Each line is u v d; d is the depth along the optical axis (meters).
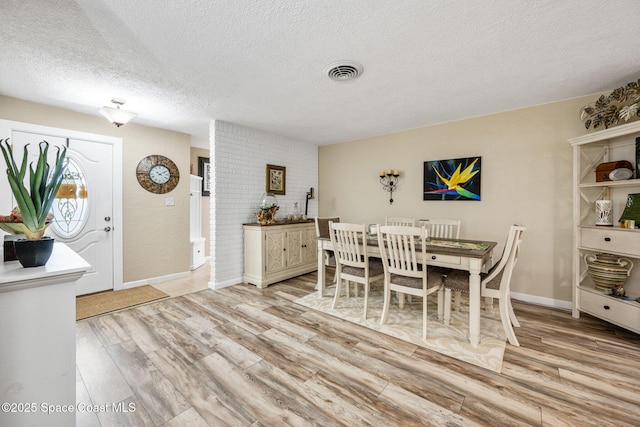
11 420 1.02
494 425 1.38
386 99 2.86
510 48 1.92
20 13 1.55
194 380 1.73
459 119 3.53
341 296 3.30
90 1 1.46
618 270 2.35
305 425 1.38
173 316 2.70
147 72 2.27
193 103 2.97
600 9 1.52
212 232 3.59
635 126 2.11
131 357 1.98
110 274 3.49
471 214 3.47
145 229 3.77
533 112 3.05
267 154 4.24
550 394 1.60
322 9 1.52
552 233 2.97
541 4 1.48
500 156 3.26
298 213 4.80
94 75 2.33
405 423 1.39
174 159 4.07
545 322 2.56
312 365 1.89
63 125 3.11
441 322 2.56
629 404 1.52
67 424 1.12
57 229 3.10
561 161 2.91
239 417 1.43
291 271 4.08
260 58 2.05
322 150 5.18
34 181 1.15
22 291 1.02
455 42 1.84
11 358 1.01
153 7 1.50
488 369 1.85
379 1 1.45
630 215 2.29
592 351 2.06
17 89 2.60
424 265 2.23
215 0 1.45
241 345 2.15
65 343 1.11
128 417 1.43
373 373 1.81
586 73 2.30
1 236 2.56
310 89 2.60
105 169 3.43
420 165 3.91
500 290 2.21
